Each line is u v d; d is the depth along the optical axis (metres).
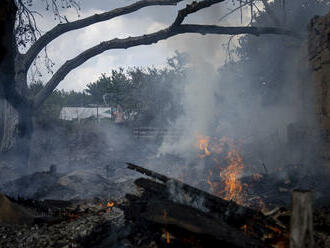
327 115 9.08
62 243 4.83
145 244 4.36
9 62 9.81
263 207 6.39
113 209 6.49
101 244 4.63
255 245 3.69
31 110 13.47
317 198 6.75
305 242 3.46
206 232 3.72
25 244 4.84
